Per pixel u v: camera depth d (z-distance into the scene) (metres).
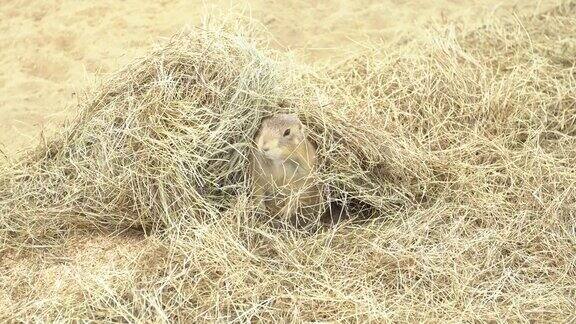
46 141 2.25
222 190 2.13
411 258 2.05
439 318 1.97
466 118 2.34
